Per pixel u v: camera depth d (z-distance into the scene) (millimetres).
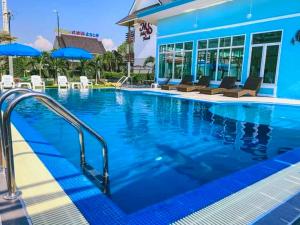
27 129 5230
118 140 5012
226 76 13422
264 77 12156
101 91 14938
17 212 1886
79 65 21641
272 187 2627
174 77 18031
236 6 13086
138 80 21750
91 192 2477
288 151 4172
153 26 24016
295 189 2584
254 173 3055
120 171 3402
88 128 2766
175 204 2324
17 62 22062
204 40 15289
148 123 6715
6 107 1934
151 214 2158
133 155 4121
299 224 1971
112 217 2086
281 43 11242
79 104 10039
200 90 13164
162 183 3066
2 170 2348
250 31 12539
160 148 4539
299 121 7082
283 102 9891
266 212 2146
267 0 11625
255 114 8070
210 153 4281
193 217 2111
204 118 7465
